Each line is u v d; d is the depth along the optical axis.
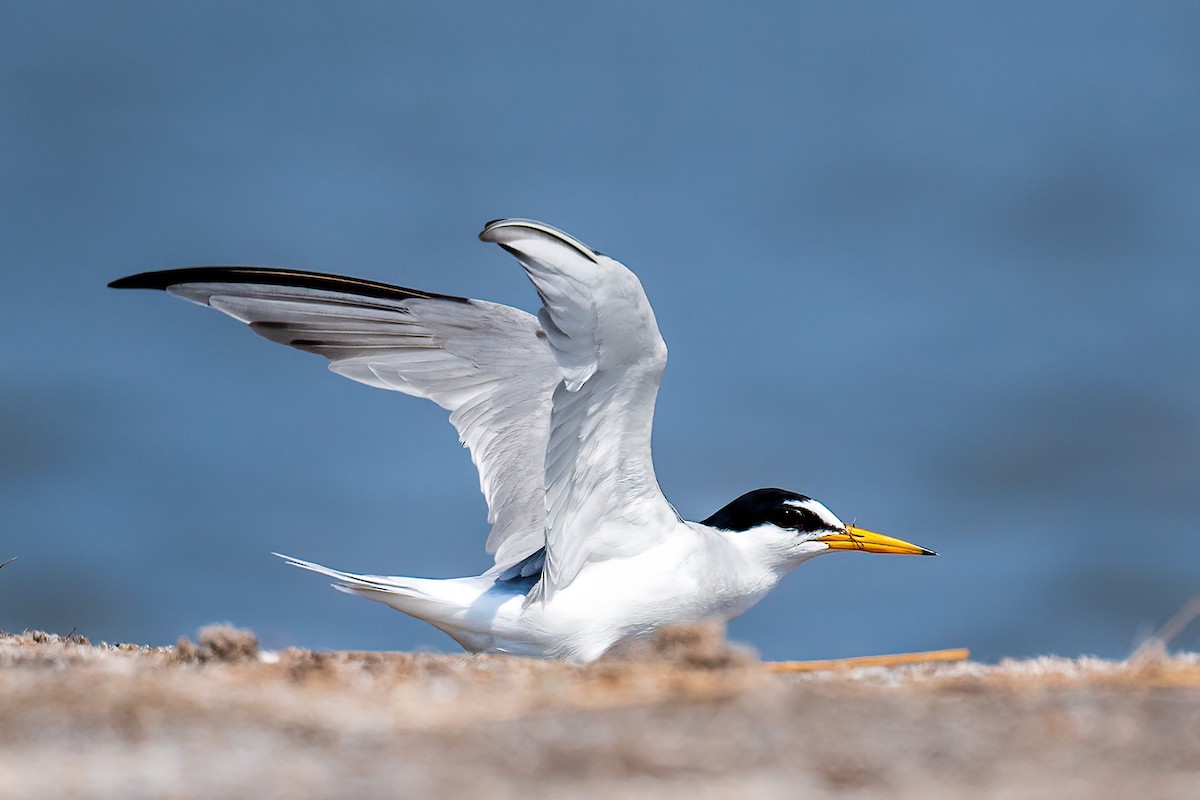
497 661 6.24
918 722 5.04
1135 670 5.91
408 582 7.84
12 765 4.55
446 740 4.88
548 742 4.84
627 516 7.70
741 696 5.34
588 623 7.64
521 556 8.20
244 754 4.70
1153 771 4.59
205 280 8.41
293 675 5.84
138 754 4.67
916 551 8.30
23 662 6.22
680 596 7.77
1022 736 4.90
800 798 4.39
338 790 4.40
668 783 4.50
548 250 6.61
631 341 7.00
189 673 5.75
